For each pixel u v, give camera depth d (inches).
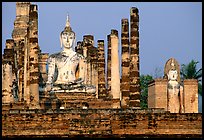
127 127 938.1
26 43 1203.2
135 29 1167.6
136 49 1163.9
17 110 971.3
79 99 1354.6
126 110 1000.2
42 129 924.0
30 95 1085.1
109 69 1451.8
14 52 1439.5
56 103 1279.5
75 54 1473.9
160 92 1470.2
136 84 1156.5
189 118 948.0
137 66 1162.0
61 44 1486.2
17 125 920.3
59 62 1449.3
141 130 940.0
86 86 1389.0
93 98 1347.2
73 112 948.6
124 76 1182.9
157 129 941.8
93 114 940.6
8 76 1226.6
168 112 968.3
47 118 927.0
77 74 1472.7
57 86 1382.9
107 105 1259.2
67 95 1360.7
